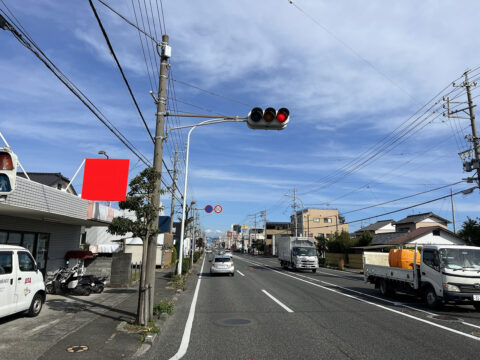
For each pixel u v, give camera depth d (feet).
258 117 26.73
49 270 46.26
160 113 28.30
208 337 23.25
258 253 322.34
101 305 33.55
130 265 51.03
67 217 39.55
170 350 20.21
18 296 25.61
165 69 28.99
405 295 46.39
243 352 19.83
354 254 123.95
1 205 27.61
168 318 29.68
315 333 24.30
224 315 31.14
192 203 108.27
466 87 68.59
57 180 103.55
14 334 22.09
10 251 25.71
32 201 30.76
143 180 26.05
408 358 18.67
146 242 25.72
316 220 231.30
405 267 43.11
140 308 24.77
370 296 44.78
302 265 94.58
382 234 141.38
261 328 25.90
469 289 32.35
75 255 48.21
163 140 28.19
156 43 28.14
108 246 75.72
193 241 110.73
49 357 17.62
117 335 22.12
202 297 43.09
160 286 53.01
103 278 43.88
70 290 41.09
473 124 67.15
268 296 43.88
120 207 25.64
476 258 34.32
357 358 18.70
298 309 34.24
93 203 44.47
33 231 42.42
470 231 67.92
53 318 27.14
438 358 18.63
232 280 66.95
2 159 19.19
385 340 22.39
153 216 25.85
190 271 86.53
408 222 151.02
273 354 19.44
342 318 29.71
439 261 34.22
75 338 21.24
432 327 26.23
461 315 31.48
